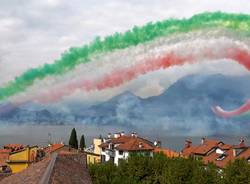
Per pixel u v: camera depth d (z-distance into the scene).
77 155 42.88
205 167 85.75
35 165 38.38
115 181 70.94
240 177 72.00
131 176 74.06
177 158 81.19
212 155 106.31
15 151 96.50
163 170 77.69
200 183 73.06
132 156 80.19
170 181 74.56
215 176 74.31
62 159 39.84
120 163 78.69
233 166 73.50
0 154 97.19
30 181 34.47
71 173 37.12
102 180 70.25
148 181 76.88
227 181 72.88
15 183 35.62
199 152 109.50
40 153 98.81
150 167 77.44
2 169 87.75
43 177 33.66
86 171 40.53
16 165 95.12
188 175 74.50
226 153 103.88
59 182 33.94
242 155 99.75
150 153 119.44
